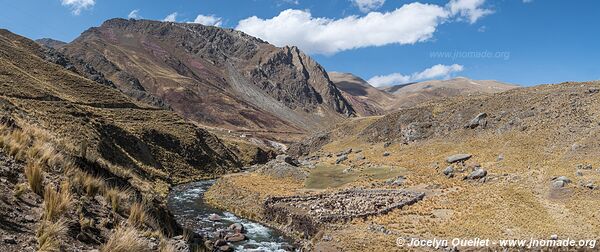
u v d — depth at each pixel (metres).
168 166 87.56
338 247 33.91
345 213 44.03
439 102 116.44
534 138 67.75
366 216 43.00
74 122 66.56
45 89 83.25
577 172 47.12
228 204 56.38
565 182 44.22
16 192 9.84
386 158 91.75
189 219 45.59
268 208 49.50
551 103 76.81
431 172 67.94
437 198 49.38
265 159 147.75
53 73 106.12
